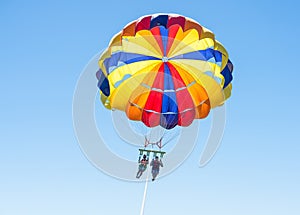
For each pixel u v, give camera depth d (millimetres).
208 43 13906
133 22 13094
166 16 12938
